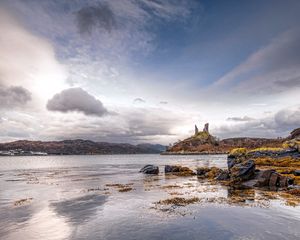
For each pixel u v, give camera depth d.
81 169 97.88
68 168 106.00
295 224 19.50
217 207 25.44
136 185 44.16
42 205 28.02
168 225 19.62
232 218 21.31
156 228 18.94
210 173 58.38
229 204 26.78
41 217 22.77
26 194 35.72
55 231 18.66
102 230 18.72
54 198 32.28
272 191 35.31
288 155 79.81
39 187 43.09
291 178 41.16
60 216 23.02
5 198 32.75
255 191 35.38
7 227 19.77
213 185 42.81
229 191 35.66
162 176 62.09
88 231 18.55
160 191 36.69
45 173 77.56
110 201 29.75
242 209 24.50
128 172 78.88
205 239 16.50
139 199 30.66
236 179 44.41
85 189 40.03
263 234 17.27
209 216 22.05
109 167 111.19
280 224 19.52
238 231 17.94
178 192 35.41
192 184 44.41
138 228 19.02
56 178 60.16
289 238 16.45
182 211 23.92
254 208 24.88
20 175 70.44
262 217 21.56
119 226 19.59
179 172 70.19
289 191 34.16
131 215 22.86
